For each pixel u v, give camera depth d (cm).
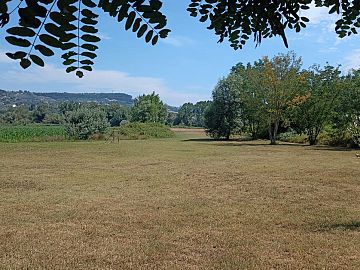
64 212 768
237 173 1366
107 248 540
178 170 1474
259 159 1909
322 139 3266
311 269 461
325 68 3122
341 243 557
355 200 877
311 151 2442
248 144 3341
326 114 3089
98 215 741
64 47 123
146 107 7238
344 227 645
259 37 197
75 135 4016
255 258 499
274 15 191
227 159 1923
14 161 1856
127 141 3922
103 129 4166
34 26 111
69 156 2138
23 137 3953
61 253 519
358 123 2506
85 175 1350
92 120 4081
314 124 3194
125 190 1037
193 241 572
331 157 1992
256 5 188
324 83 3119
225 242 566
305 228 641
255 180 1195
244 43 214
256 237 591
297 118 3275
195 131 7438
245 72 3681
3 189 1059
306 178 1228
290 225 661
